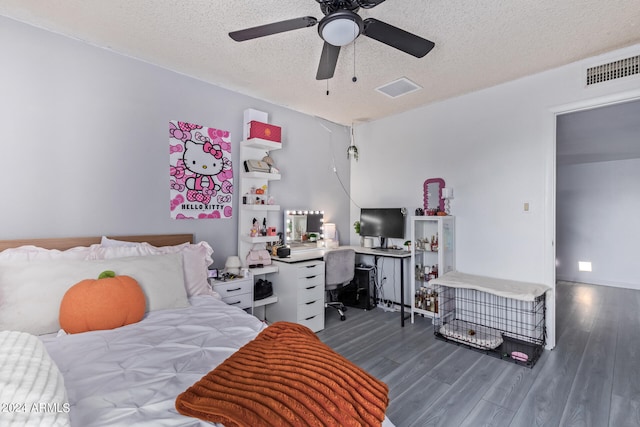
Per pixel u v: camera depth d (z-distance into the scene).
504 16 1.89
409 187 3.66
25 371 0.88
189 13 1.88
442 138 3.35
